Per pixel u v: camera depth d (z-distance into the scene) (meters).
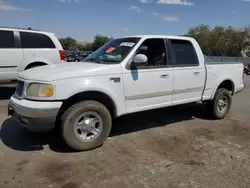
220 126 5.67
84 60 5.07
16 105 3.92
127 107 4.54
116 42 5.11
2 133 4.80
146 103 4.76
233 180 3.37
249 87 12.57
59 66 4.43
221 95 6.06
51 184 3.16
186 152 4.20
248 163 3.86
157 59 4.92
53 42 8.37
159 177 3.39
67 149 4.17
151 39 4.91
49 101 3.79
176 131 5.25
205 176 3.45
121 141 4.61
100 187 3.13
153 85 4.77
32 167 3.56
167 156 4.03
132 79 4.49
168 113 6.63
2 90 9.13
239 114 6.83
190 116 6.41
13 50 7.61
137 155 4.03
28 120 3.77
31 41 7.95
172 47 5.19
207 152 4.22
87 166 3.63
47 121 3.79
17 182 3.18
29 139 4.55
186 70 5.28
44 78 3.84
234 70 6.41
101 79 4.16
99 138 4.22
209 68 5.74
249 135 5.11
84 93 4.09
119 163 3.75
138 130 5.25
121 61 4.45
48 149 4.16
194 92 5.54
